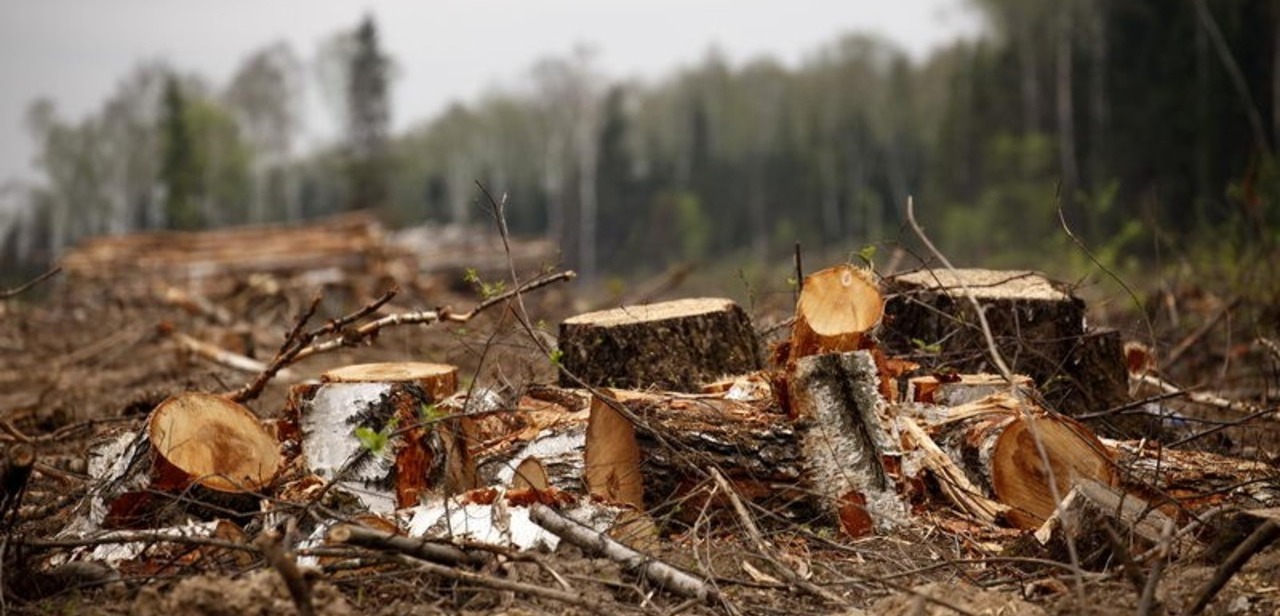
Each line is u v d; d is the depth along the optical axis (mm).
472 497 6727
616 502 6949
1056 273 16641
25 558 6410
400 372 7418
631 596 6188
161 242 30625
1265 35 44312
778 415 7438
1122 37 53781
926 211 59188
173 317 20297
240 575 6238
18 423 11047
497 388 8750
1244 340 12836
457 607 6008
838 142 82125
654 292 20422
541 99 95312
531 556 6195
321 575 5750
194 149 67375
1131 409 8594
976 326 8477
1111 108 53500
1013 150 51031
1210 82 44000
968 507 7398
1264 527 5438
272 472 7180
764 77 99562
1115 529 6398
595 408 7383
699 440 7281
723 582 6348
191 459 7051
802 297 7523
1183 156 44750
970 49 77188
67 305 24484
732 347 8641
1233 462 7719
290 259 27234
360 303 21938
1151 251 20453
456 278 29500
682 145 89500
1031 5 61781
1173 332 12656
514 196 92562
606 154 86500
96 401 12898
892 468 7289
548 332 9078
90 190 97625
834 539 7156
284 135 96062
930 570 6617
